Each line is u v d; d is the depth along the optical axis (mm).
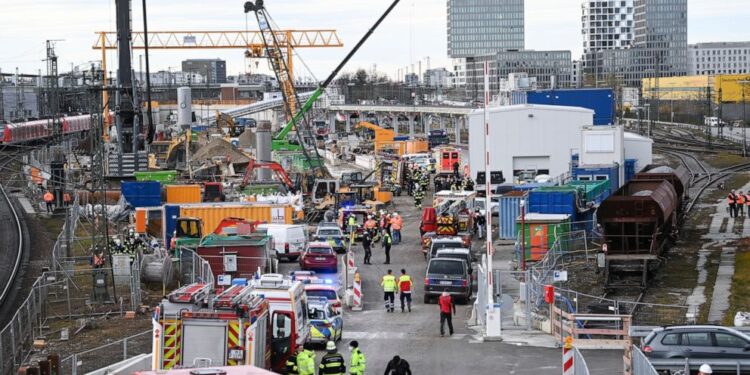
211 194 182125
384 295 105000
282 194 195625
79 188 185500
